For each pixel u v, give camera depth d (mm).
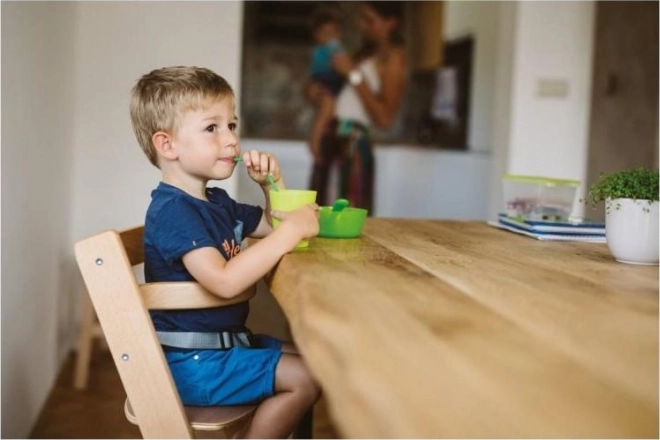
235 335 1328
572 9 3914
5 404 1999
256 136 6512
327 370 636
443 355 583
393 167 5855
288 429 1256
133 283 1156
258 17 6539
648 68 3453
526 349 606
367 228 1764
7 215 1946
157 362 1156
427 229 1797
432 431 450
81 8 3371
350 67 6246
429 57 6246
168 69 1442
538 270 1077
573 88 3947
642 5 3506
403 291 844
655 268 1174
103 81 3410
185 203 1305
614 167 3697
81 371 2979
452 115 6242
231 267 1159
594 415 473
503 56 4172
